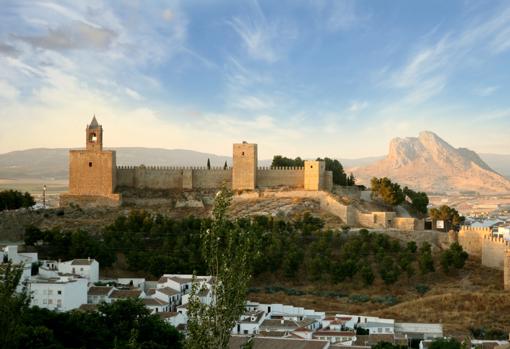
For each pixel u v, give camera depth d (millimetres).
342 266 167625
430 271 175750
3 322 59562
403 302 156750
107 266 170000
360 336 123625
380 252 179375
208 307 55156
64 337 100500
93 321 107938
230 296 54000
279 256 174000
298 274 175375
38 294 126438
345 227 196875
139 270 169625
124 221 195500
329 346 109000
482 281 172375
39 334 90938
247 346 60656
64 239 176000
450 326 137375
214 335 53875
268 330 123000
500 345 115312
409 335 126938
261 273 174375
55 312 109812
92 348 99812
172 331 110125
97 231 198750
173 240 182000
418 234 198750
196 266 163375
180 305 140500
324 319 135125
